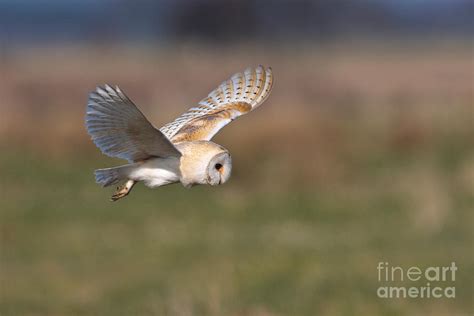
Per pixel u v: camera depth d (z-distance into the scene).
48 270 14.50
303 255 14.74
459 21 103.88
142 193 18.69
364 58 58.72
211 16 72.19
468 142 22.50
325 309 12.33
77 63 49.25
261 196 18.62
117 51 65.06
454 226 16.36
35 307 12.79
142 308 12.45
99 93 6.25
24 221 16.94
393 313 12.08
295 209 17.84
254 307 12.25
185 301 12.39
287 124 21.31
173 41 72.56
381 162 21.00
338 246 15.39
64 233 16.45
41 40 102.88
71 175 20.00
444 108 27.38
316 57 58.28
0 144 21.83
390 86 37.16
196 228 16.70
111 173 6.82
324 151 20.45
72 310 12.62
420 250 15.07
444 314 12.18
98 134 6.47
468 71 45.12
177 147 6.90
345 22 81.25
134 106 6.23
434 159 21.28
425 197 17.59
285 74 38.69
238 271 13.78
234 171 19.61
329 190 19.00
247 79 7.97
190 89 31.83
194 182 6.86
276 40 72.31
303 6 74.69
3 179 19.44
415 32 99.25
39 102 27.84
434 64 51.34
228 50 60.56
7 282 13.86
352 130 23.77
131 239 16.11
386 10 91.94
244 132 20.97
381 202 18.00
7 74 35.41
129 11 76.06
